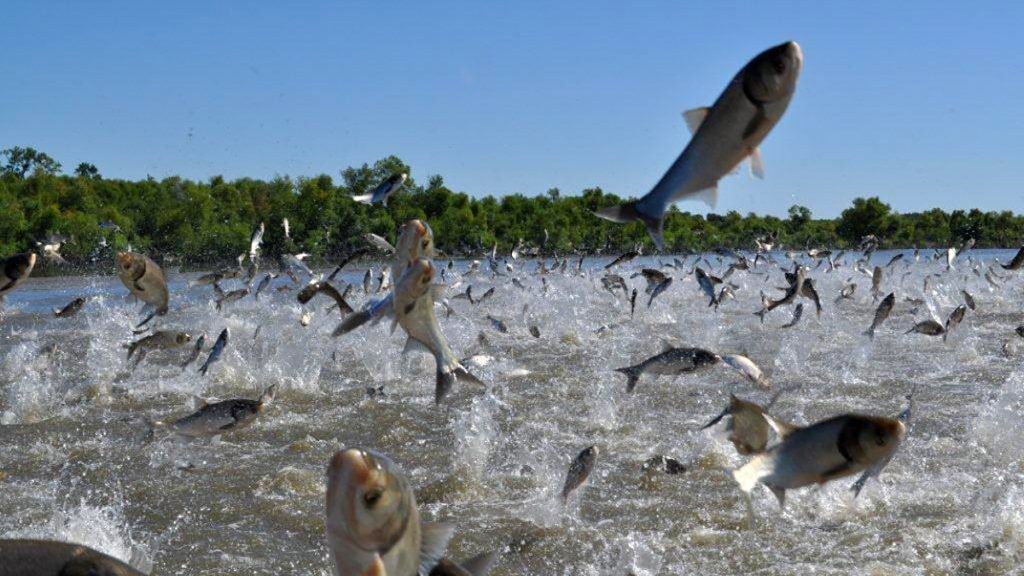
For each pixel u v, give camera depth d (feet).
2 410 40.75
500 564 22.71
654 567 22.30
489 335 64.69
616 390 43.42
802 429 9.55
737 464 30.17
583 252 142.00
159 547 24.34
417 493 28.30
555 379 46.88
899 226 179.11
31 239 168.66
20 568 5.85
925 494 26.81
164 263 175.63
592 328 68.44
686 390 43.09
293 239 117.19
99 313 80.43
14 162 337.72
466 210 210.18
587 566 22.56
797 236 146.00
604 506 26.61
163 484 29.78
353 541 5.83
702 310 81.00
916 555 22.54
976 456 30.73
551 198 266.77
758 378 24.22
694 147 8.45
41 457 33.47
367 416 39.34
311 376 47.01
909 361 50.60
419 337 9.78
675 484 28.37
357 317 9.52
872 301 86.58
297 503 27.63
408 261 9.60
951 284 97.86
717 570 22.08
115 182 285.02
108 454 33.68
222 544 24.50
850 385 43.93
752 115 8.24
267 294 86.89
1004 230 178.70
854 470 9.30
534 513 26.13
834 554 22.81
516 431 35.76
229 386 46.39
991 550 22.75
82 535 24.84
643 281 103.14
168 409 41.42
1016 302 84.02
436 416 39.11
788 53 8.06
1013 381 40.93
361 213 131.95
